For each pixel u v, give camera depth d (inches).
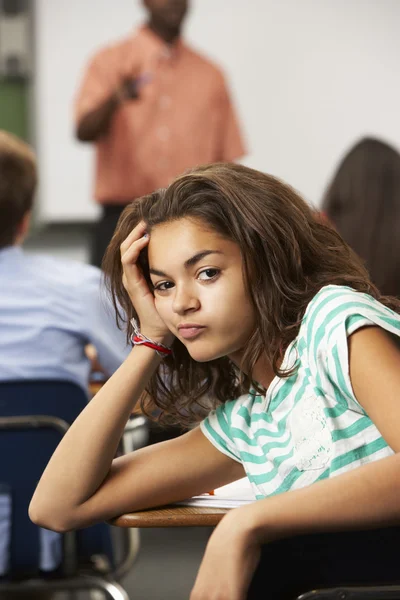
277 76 255.4
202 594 42.4
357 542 43.5
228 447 60.2
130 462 60.2
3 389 90.6
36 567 90.7
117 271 62.4
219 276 53.4
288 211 55.6
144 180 251.0
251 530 42.3
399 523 43.7
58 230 253.4
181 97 251.6
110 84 250.4
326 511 42.9
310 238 56.4
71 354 100.6
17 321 99.3
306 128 257.1
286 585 43.3
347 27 255.1
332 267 57.0
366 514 43.2
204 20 252.1
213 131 253.4
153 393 63.9
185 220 53.7
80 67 251.8
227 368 62.2
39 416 90.9
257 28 254.1
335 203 179.2
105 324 102.3
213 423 61.2
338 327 49.1
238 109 255.4
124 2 250.7
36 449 91.3
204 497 60.4
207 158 253.4
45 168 252.7
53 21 251.3
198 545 169.5
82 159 252.5
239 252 53.4
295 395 54.0
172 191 54.7
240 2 253.0
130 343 64.3
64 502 58.3
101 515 58.4
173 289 54.9
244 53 254.1
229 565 42.0
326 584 43.5
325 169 257.8
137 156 250.7
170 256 53.9
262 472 57.3
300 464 53.8
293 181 257.9
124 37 251.1
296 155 257.1
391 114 257.3
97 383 111.2
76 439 59.0
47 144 252.7
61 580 90.6
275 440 56.4
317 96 256.5
